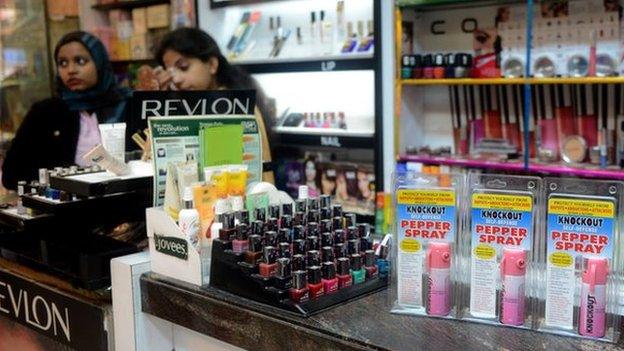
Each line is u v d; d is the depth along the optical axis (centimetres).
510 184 124
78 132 331
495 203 123
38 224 187
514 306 122
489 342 116
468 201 127
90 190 162
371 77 412
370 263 148
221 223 149
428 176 131
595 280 114
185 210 152
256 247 140
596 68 324
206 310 145
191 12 460
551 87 352
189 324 150
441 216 128
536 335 119
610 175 309
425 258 130
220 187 162
